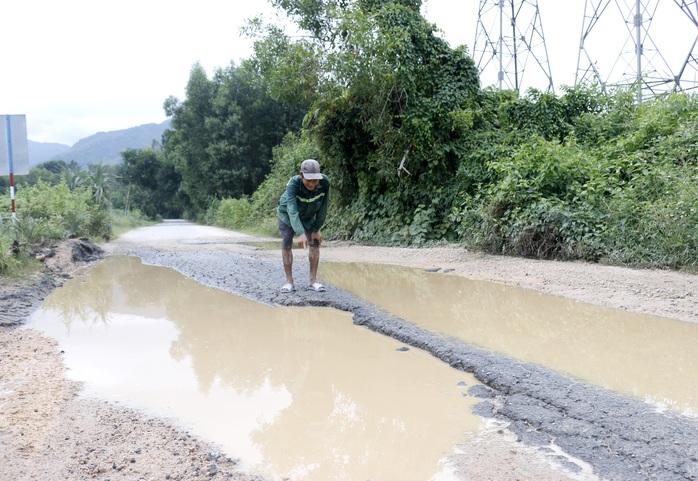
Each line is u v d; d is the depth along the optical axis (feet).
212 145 130.93
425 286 23.43
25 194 51.57
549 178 30.14
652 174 26.91
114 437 9.27
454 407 10.55
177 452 8.74
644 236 24.13
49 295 23.07
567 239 26.89
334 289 22.48
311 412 10.43
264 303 20.97
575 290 20.97
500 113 43.86
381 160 42.80
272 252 38.70
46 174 158.61
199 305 20.76
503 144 39.65
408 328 16.05
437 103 41.27
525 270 25.62
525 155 32.40
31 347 14.97
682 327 15.34
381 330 16.44
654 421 9.08
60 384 11.97
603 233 25.73
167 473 8.04
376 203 47.06
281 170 76.07
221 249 41.37
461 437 9.18
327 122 47.21
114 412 10.39
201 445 9.00
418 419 10.01
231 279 25.91
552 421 9.41
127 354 14.38
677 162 29.60
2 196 43.60
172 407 10.70
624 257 24.23
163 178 186.91
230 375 12.67
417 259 32.81
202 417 10.20
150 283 26.23
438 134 41.88
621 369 11.95
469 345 14.16
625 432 8.75
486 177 37.22
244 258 33.81
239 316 18.83
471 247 32.48
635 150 32.94
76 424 9.79
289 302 20.54
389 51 40.22
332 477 7.95
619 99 44.32
